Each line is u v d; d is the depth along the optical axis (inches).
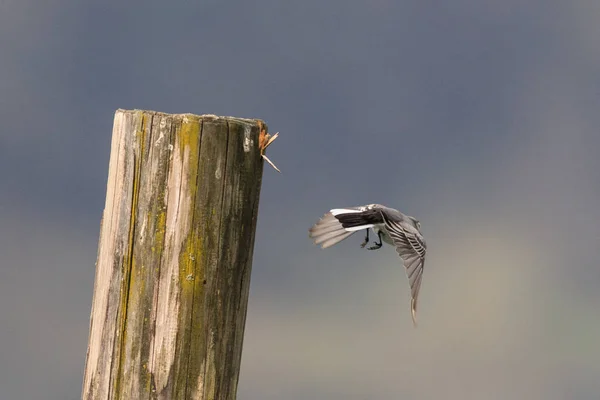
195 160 386.0
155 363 387.2
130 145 390.3
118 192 393.7
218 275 392.2
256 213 410.0
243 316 408.5
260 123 407.2
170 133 386.3
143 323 388.5
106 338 394.0
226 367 399.2
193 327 388.2
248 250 405.1
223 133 389.7
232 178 392.8
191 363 389.1
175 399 387.5
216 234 390.0
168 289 386.9
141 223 388.5
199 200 386.6
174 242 386.6
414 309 440.1
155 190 387.2
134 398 388.5
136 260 389.4
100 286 400.5
